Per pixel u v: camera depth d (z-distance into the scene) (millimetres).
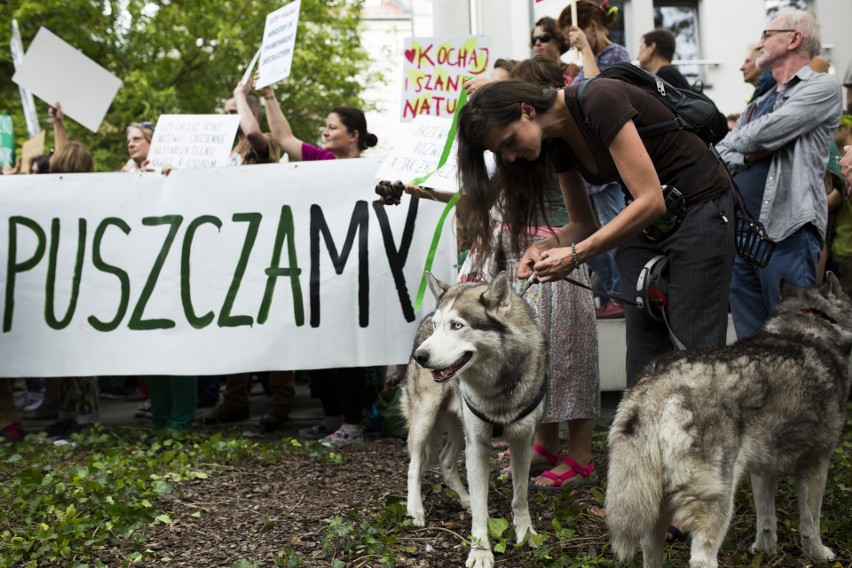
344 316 5348
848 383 3400
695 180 3213
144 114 14102
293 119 17000
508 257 4188
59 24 15367
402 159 4586
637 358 3557
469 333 3201
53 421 6469
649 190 2996
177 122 5926
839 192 5734
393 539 3393
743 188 4820
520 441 3402
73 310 5547
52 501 3959
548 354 3600
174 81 16453
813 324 3395
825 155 4598
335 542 3426
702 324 3256
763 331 3547
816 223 4535
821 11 9625
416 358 3176
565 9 5758
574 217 3613
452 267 5258
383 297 5316
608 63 5762
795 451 3029
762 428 2877
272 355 5387
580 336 4156
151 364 5457
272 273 5414
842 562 3193
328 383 5586
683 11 10516
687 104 3242
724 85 10164
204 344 5430
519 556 3316
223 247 5461
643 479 2703
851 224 5746
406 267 5301
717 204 3234
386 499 3891
